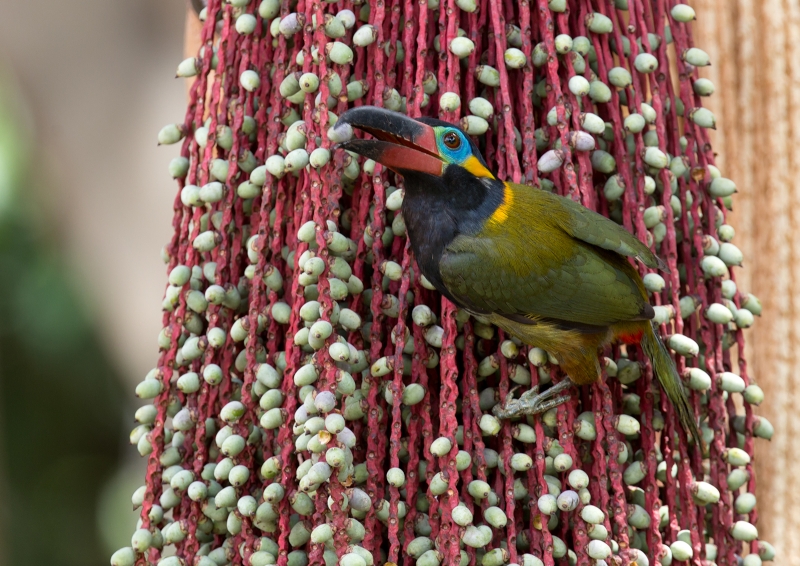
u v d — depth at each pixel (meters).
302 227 4.78
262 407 4.84
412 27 5.09
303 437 4.61
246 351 4.88
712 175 5.39
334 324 4.78
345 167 5.10
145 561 4.88
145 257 10.16
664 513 5.18
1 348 15.80
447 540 4.64
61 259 15.56
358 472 4.75
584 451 5.07
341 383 4.65
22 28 9.77
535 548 4.84
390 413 5.01
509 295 5.27
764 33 6.61
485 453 4.92
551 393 5.11
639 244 5.15
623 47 5.38
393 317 5.04
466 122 5.21
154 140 10.02
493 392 5.18
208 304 5.01
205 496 4.86
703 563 5.00
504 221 5.40
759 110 6.64
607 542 4.83
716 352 5.26
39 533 16.30
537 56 5.12
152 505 4.88
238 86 5.25
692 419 5.05
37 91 9.98
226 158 5.32
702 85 5.52
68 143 10.03
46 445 16.45
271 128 5.09
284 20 4.99
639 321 5.45
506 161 5.22
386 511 4.70
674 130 5.42
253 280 4.92
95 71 9.95
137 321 10.30
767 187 6.60
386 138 5.42
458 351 5.29
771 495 6.33
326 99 4.86
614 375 5.35
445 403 4.72
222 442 4.83
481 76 5.14
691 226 5.40
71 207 10.29
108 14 9.91
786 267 6.50
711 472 5.21
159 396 4.99
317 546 4.52
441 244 5.27
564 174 5.24
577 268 5.43
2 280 15.59
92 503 16.64
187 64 5.30
